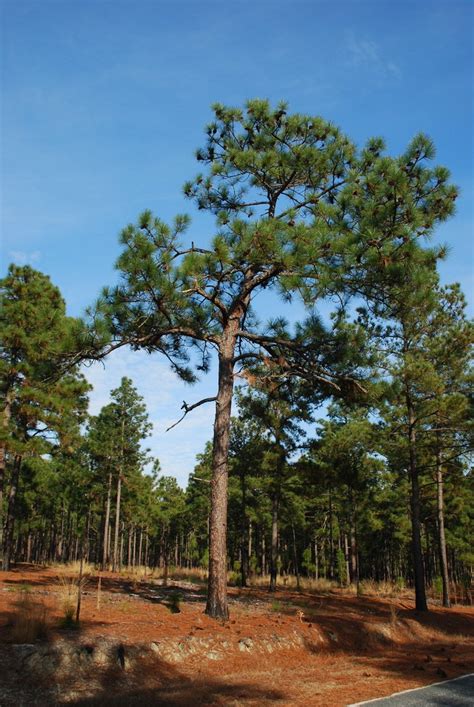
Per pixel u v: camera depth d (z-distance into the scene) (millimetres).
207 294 13922
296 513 39094
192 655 10219
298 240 12398
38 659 8320
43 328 22047
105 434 38312
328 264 12641
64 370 13500
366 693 8844
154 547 69750
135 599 14969
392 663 12016
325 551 54344
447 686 9594
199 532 58781
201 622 12102
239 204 16250
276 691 8789
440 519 26797
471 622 21125
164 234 12367
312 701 8211
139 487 39656
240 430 27047
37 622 9305
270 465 24328
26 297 23328
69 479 40812
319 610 17609
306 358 15062
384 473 26609
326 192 15547
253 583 29641
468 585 46219
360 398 15695
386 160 12188
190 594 18141
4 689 7434
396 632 16281
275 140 15523
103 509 41344
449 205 13055
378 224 12023
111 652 9133
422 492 30141
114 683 8422
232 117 15758
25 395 21672
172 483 62781
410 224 12000
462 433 22203
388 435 22578
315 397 17875
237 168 15398
